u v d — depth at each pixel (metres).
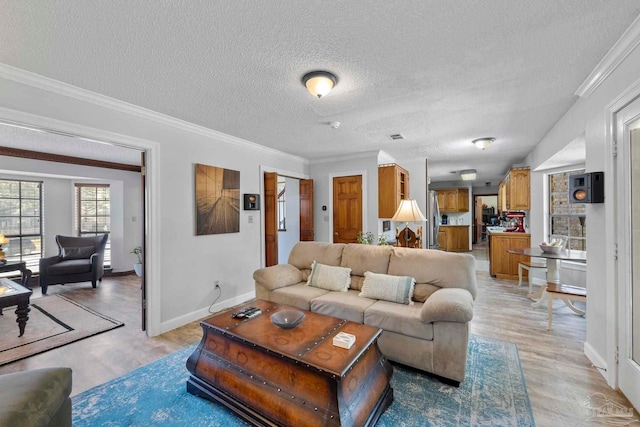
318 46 1.79
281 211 6.55
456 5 1.45
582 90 2.35
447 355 2.06
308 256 3.47
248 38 1.70
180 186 3.21
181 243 3.21
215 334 2.00
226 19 1.53
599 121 2.17
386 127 3.44
